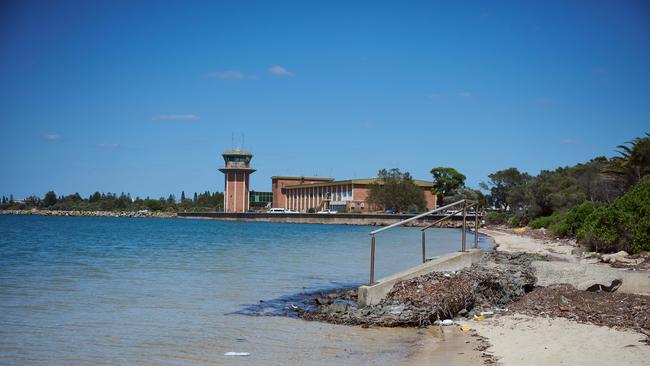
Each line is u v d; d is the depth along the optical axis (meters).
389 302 14.96
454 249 42.75
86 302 17.08
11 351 11.15
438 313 14.00
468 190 145.50
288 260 33.28
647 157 56.53
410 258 34.38
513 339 11.58
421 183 174.00
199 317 14.92
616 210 27.81
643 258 24.30
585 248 29.80
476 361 10.09
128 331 13.09
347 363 10.39
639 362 9.38
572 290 16.14
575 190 76.12
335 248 45.97
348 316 14.40
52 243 53.62
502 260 24.42
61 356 10.84
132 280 22.72
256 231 96.56
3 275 24.34
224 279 23.33
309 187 197.50
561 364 9.46
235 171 199.62
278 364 10.36
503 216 103.44
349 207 168.38
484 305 15.29
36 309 15.76
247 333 13.01
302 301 17.69
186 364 10.38
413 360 10.43
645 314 12.97
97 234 77.31
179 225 134.12
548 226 71.00
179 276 24.30
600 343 10.72
